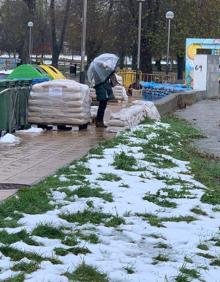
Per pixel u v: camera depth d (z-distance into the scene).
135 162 10.23
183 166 10.73
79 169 9.31
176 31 48.53
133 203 7.45
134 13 48.50
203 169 10.78
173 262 5.41
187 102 27.23
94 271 4.96
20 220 6.29
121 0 51.72
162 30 48.41
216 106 27.09
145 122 16.58
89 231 6.12
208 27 49.38
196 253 5.70
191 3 48.97
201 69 33.09
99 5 53.19
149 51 48.75
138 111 16.23
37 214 6.59
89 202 7.17
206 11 49.38
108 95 15.11
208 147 13.94
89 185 8.18
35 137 13.25
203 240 6.14
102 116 15.19
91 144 12.34
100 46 56.00
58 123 14.48
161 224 6.63
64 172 8.99
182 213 7.19
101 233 6.12
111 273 4.96
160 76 44.88
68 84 14.45
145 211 7.12
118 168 9.69
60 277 4.77
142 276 4.95
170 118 20.00
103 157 10.57
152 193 8.09
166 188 8.52
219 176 10.30
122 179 8.88
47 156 10.66
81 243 5.70
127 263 5.25
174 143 13.62
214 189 8.94
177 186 8.77
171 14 41.03
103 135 13.86
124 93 26.14
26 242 5.59
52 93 14.44
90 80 15.11
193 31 49.09
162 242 5.96
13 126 13.80
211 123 19.41
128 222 6.59
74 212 6.73
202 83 33.12
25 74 19.55
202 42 39.56
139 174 9.39
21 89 14.14
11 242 5.55
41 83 14.59
